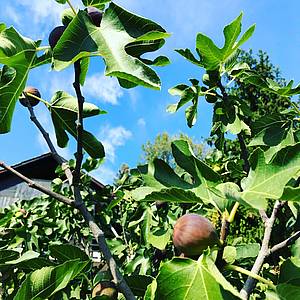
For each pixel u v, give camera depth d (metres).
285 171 2.07
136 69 1.91
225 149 6.58
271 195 2.04
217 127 4.19
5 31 2.11
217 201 2.36
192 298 1.99
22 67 2.15
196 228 2.26
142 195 2.37
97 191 6.85
